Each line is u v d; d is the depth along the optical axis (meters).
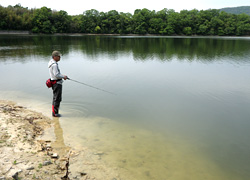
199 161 4.66
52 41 41.50
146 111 7.27
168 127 6.20
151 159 4.62
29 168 3.63
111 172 4.07
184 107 7.70
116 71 13.25
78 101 7.91
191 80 11.28
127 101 8.13
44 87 9.50
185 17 98.88
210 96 8.85
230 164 4.60
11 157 3.86
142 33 92.12
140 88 9.77
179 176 4.14
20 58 17.94
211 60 18.22
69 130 5.68
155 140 5.45
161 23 92.44
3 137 4.52
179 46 33.25
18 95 8.33
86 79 11.12
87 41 43.44
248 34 91.75
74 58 18.53
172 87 10.01
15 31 75.56
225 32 89.50
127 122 6.41
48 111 6.89
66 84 10.09
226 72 13.27
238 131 6.04
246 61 17.72
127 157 4.63
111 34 92.94
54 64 6.01
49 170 3.76
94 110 7.19
